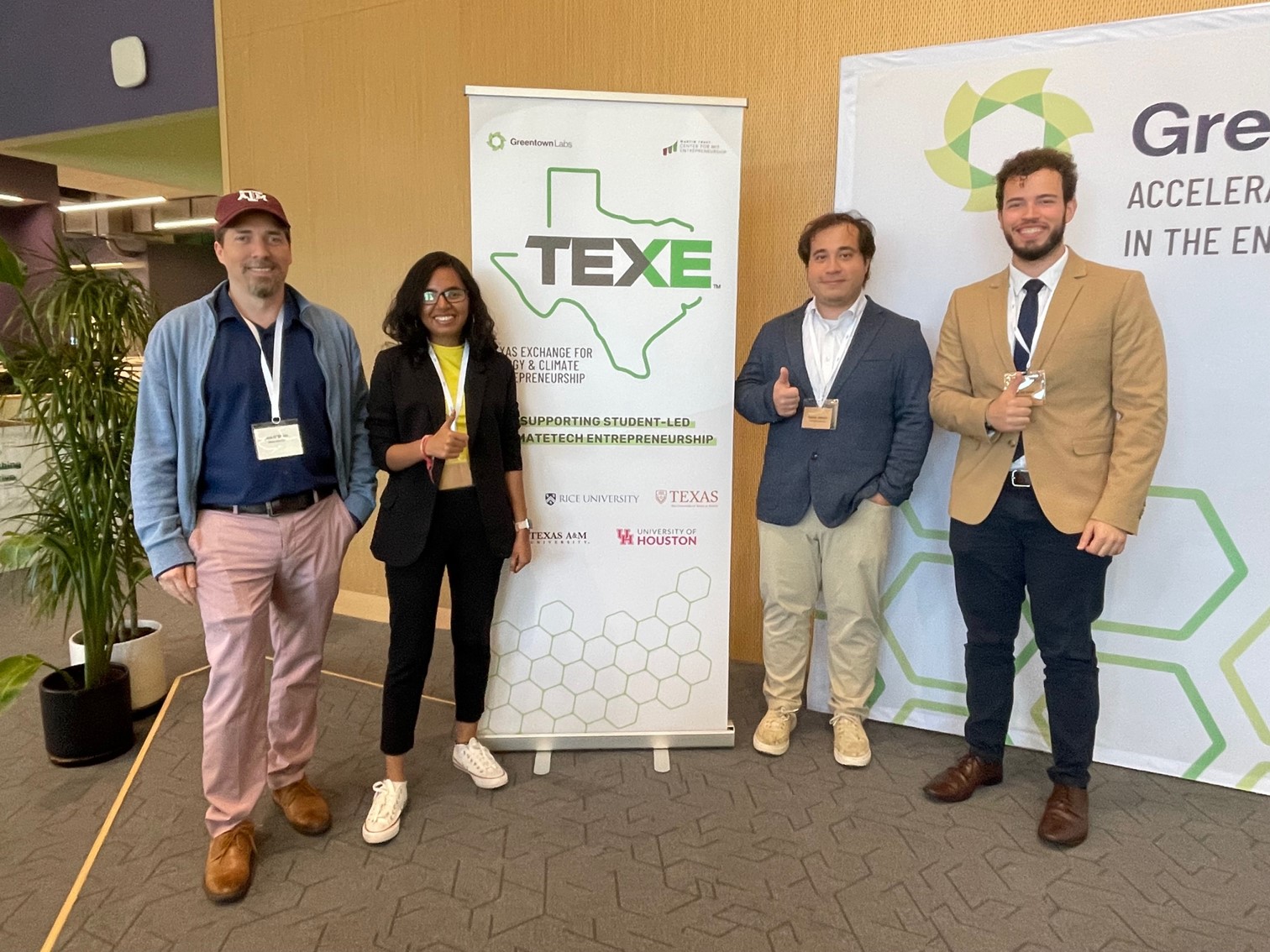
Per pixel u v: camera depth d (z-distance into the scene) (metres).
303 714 2.00
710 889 1.78
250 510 1.75
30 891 1.77
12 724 2.59
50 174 7.31
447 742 2.45
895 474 2.17
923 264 2.40
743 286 2.91
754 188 2.84
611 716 2.38
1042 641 1.98
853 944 1.62
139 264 10.09
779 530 2.33
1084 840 1.96
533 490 2.27
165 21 3.80
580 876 1.82
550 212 2.18
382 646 3.27
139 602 3.82
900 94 2.36
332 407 1.86
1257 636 2.15
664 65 2.90
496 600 2.30
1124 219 2.16
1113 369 1.86
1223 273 2.09
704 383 2.27
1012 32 2.44
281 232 1.73
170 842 1.95
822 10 2.66
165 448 1.70
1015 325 1.97
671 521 2.31
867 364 2.18
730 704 2.74
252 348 1.74
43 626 3.53
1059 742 1.98
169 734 2.50
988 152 2.28
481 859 1.88
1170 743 2.26
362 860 1.88
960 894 1.76
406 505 1.92
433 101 3.22
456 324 1.95
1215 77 2.04
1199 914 1.71
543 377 2.23
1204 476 2.16
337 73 3.38
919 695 2.54
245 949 1.60
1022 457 1.96
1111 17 2.32
